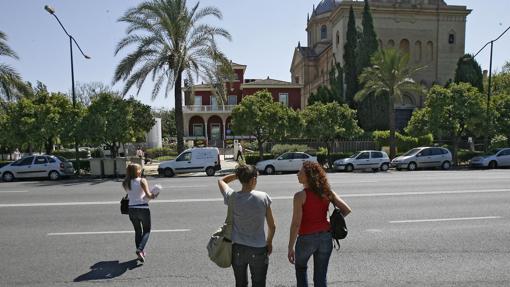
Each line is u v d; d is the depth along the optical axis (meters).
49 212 9.77
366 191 13.09
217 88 24.02
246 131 25.20
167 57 22.45
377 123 38.69
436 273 5.21
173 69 22.42
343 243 6.65
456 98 26.78
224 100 24.83
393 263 5.62
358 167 23.17
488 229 7.65
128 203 5.91
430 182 15.91
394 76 29.05
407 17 49.06
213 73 23.20
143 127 27.05
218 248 3.59
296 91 54.59
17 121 22.53
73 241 6.95
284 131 25.27
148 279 5.05
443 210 9.63
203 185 15.45
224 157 35.62
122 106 21.86
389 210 9.64
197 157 21.14
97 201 11.48
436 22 49.78
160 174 21.23
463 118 26.70
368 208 9.91
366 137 33.66
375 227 7.81
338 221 3.75
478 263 5.61
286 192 12.88
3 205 10.91
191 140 47.31
